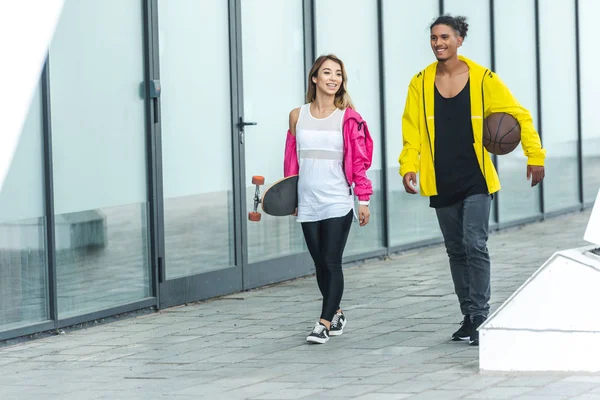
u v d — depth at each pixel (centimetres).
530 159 817
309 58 1235
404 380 700
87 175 958
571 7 1816
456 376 705
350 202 866
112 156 983
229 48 1116
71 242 945
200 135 1081
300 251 1230
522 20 1661
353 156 864
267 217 1177
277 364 776
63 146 933
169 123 1044
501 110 816
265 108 1173
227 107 1118
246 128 1145
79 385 734
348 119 862
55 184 925
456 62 824
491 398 635
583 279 691
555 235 1534
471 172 818
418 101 838
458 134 819
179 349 848
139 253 1016
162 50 1034
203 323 960
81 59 949
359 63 1319
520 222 1645
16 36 886
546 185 1733
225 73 1114
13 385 742
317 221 862
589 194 1883
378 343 838
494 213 1577
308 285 1170
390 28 1376
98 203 969
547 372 698
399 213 1393
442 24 816
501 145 815
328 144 860
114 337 907
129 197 1002
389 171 1370
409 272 1227
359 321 937
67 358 828
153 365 792
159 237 1028
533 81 1692
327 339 852
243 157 1137
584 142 1859
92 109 961
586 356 691
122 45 992
